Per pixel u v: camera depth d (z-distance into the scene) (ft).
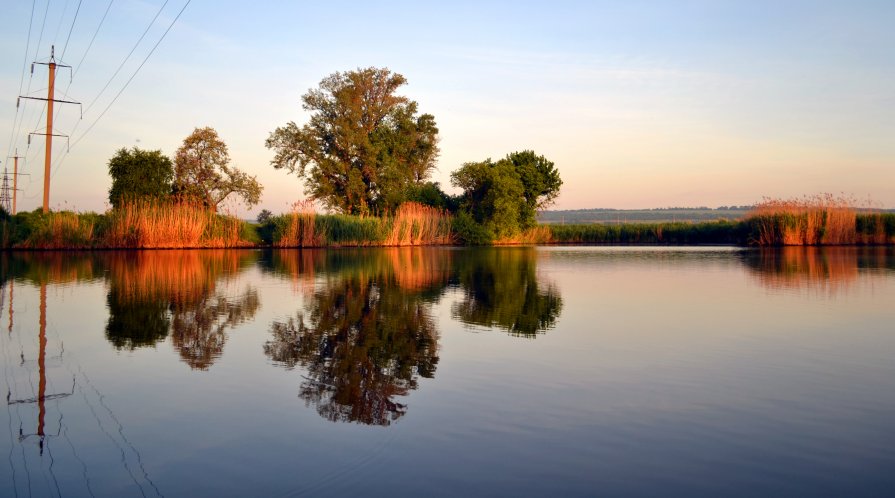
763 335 30.53
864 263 75.97
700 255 98.89
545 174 178.81
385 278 58.90
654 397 20.21
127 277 58.39
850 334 30.78
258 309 38.47
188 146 148.25
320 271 66.95
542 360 25.21
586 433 16.98
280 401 19.67
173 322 33.68
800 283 53.78
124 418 18.13
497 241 163.43
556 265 77.41
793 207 125.18
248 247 125.29
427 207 155.02
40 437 16.66
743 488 13.74
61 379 22.24
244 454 15.47
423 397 20.12
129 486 13.76
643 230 169.48
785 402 19.72
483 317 35.81
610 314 37.01
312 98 164.55
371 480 14.05
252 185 153.07
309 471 14.49
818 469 14.74
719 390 21.06
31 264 74.13
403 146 172.55
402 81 175.32
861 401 19.85
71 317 35.22
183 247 115.65
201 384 21.59
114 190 129.29
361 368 23.82
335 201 165.48
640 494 13.44
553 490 13.58
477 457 15.31
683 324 33.60
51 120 117.50
